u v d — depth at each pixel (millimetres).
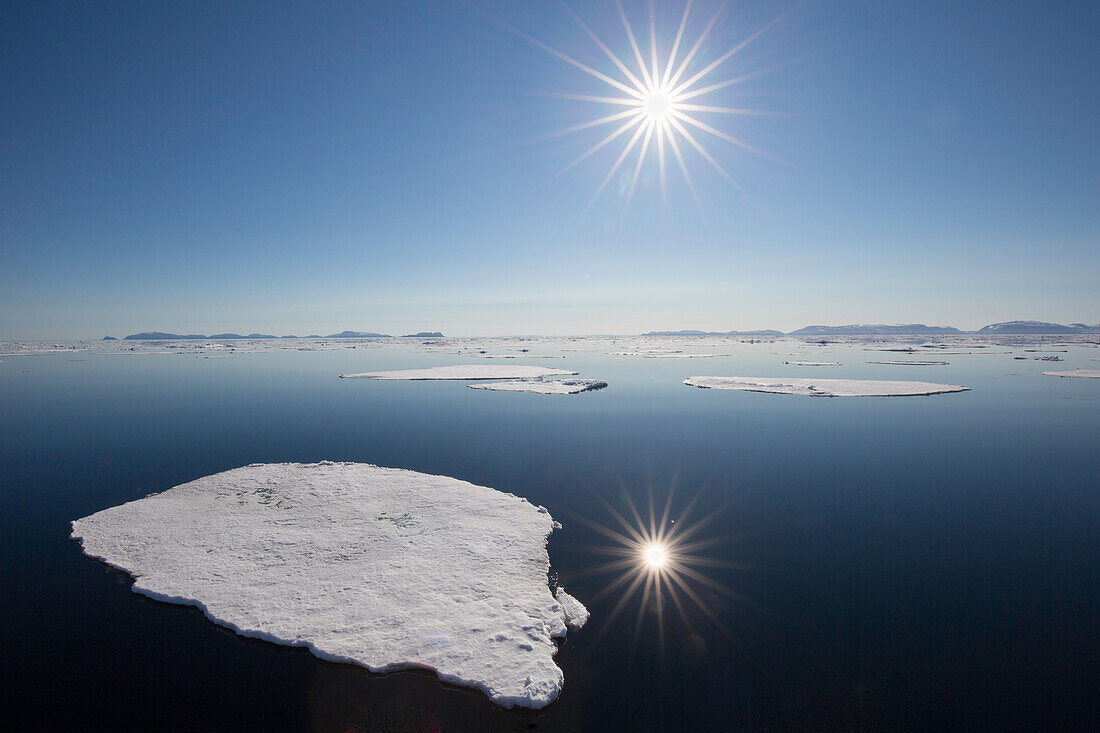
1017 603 9820
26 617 9258
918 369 58312
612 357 85000
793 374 53250
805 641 8727
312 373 58062
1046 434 24281
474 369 60625
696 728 6871
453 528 12570
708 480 17344
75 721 7047
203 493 15102
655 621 9297
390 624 8742
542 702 7148
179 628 8906
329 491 15180
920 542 12578
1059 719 7004
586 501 15344
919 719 7039
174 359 87688
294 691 7496
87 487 16656
